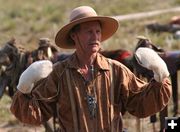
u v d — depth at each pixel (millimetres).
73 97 7352
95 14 7484
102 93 7387
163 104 7328
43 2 51250
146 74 13875
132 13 41656
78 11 7469
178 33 31328
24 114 7254
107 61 7566
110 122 7359
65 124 7426
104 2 47469
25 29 37781
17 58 14969
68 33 7641
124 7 43969
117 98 7500
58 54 14859
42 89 7430
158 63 7047
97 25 7449
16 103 7293
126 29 35000
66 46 7949
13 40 15180
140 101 7461
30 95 7266
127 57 14453
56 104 7547
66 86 7410
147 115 7516
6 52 15023
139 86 7523
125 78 7484
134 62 14062
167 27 33250
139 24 36125
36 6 48812
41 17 42500
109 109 7375
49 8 45719
